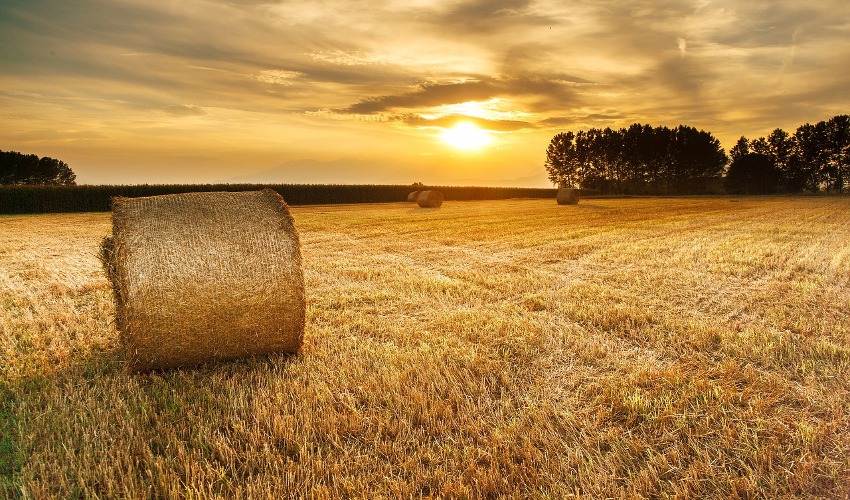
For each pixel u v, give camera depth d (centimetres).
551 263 1098
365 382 454
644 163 7681
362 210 3167
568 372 484
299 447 349
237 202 547
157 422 378
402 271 1012
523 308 719
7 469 325
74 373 480
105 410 401
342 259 1173
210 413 396
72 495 300
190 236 504
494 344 562
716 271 980
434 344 561
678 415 385
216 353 513
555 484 305
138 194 3766
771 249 1266
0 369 489
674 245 1359
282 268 518
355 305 752
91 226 2150
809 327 600
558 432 370
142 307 475
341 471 324
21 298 804
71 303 765
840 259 1106
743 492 302
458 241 1493
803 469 316
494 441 353
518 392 438
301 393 428
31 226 2142
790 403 411
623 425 384
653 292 805
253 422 381
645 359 512
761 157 6875
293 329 530
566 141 8138
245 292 504
